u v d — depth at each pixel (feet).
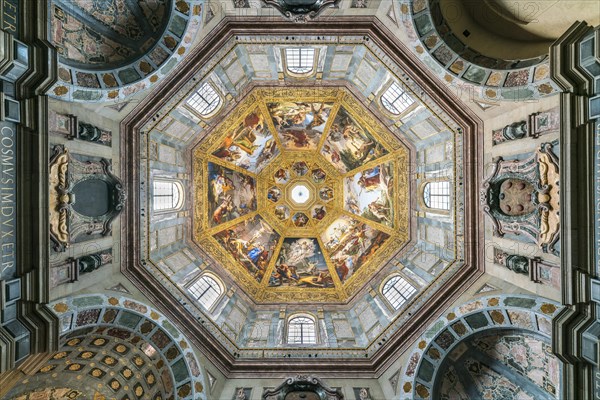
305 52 54.39
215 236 69.67
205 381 48.73
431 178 58.03
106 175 45.75
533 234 40.78
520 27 42.47
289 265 74.08
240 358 52.54
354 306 66.03
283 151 76.18
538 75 37.96
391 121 60.23
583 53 32.99
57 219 38.75
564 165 34.91
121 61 44.62
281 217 77.56
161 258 57.41
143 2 44.47
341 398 48.06
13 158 34.58
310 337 58.03
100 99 41.24
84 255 43.01
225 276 67.00
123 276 49.49
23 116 34.83
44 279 35.83
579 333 34.37
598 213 33.35
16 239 34.83
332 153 74.59
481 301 45.37
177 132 58.29
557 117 37.35
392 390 48.62
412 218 64.23
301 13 43.78
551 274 38.73
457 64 42.47
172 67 46.44
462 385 48.14
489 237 47.88
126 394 49.67
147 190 52.90
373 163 69.26
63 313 38.88
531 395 43.88
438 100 47.88
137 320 47.39
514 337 44.09
